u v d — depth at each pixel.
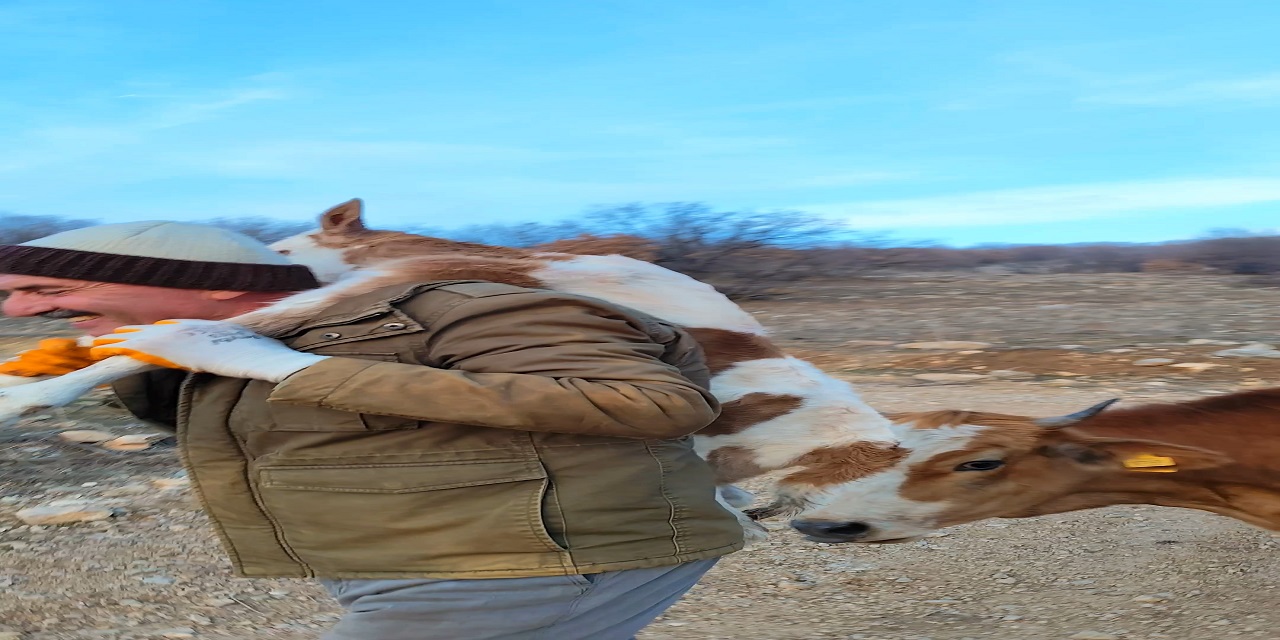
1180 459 3.31
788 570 5.57
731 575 5.51
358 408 2.27
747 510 3.41
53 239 2.60
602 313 2.46
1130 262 34.78
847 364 14.06
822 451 3.31
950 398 11.08
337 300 2.61
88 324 2.63
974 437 3.33
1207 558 5.34
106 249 2.55
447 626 2.38
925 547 5.90
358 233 2.96
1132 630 4.38
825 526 3.37
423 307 2.48
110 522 6.27
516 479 2.36
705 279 22.28
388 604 2.40
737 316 3.23
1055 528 6.12
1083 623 4.52
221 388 2.47
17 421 2.32
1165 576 5.14
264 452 2.44
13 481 7.08
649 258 3.21
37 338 14.85
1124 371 13.16
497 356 2.37
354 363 2.33
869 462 3.33
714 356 3.16
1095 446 3.36
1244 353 14.37
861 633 4.52
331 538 2.43
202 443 2.47
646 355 2.43
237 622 4.70
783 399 3.26
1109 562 5.47
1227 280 29.41
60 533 6.07
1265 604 4.51
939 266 32.31
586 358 2.35
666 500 2.49
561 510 2.37
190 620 4.71
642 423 2.30
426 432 2.37
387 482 2.36
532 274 2.92
